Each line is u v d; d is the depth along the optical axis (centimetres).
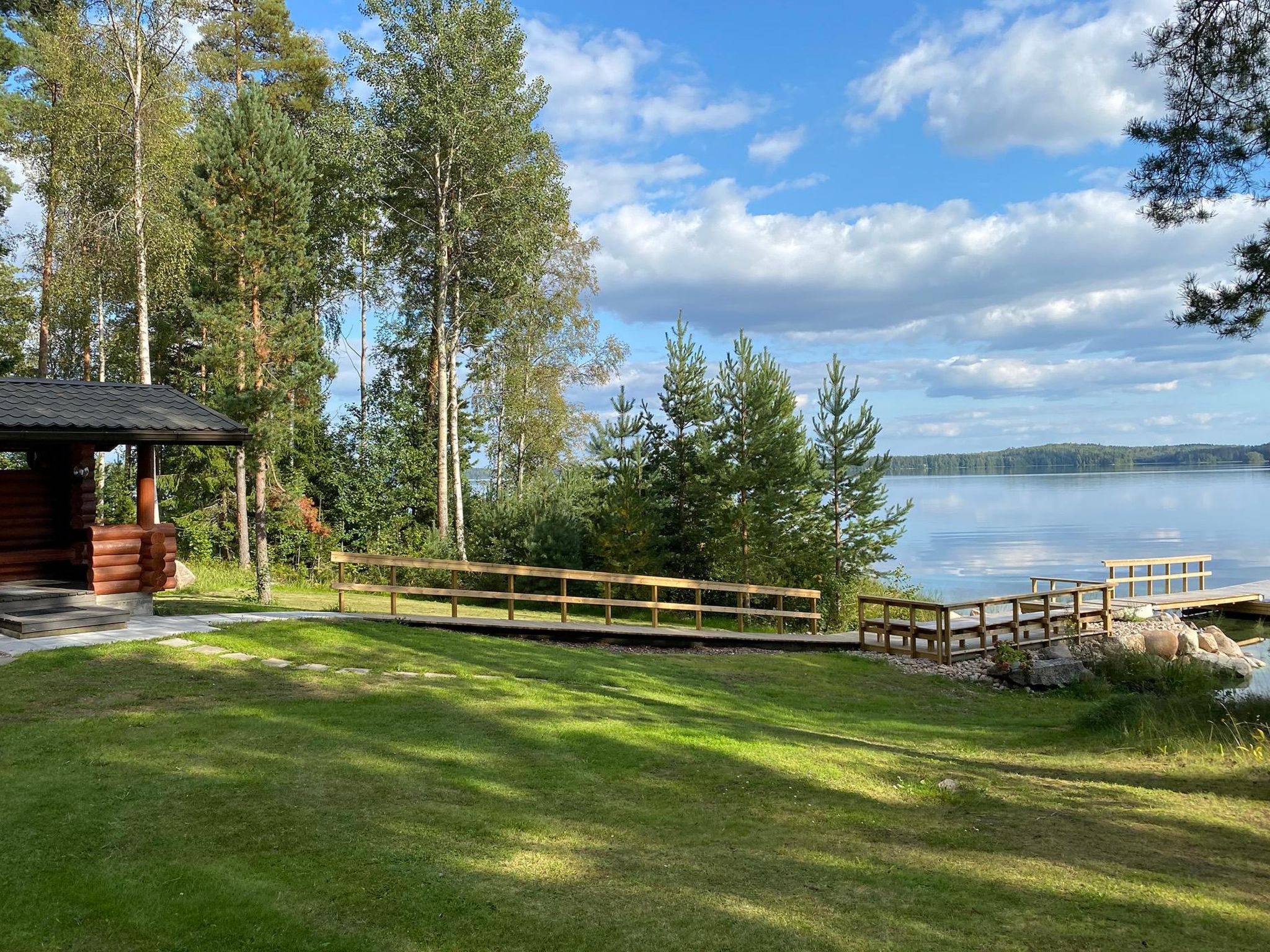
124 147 2133
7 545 1310
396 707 878
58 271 2177
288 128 2183
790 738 891
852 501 2222
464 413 3397
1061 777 782
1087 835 591
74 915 432
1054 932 425
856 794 691
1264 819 630
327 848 524
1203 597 2230
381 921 434
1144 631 1869
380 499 2930
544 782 678
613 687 1095
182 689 889
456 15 2522
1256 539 4616
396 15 2566
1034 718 1195
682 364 2267
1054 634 1762
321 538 2789
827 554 2170
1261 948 407
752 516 2105
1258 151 886
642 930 429
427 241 2808
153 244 2055
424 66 2573
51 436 1109
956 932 427
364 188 2611
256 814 573
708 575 2244
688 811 628
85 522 1362
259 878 478
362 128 2542
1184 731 947
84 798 587
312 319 2825
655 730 854
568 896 469
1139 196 979
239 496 2536
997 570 3659
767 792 684
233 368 2123
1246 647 1967
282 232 2148
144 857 501
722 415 2181
